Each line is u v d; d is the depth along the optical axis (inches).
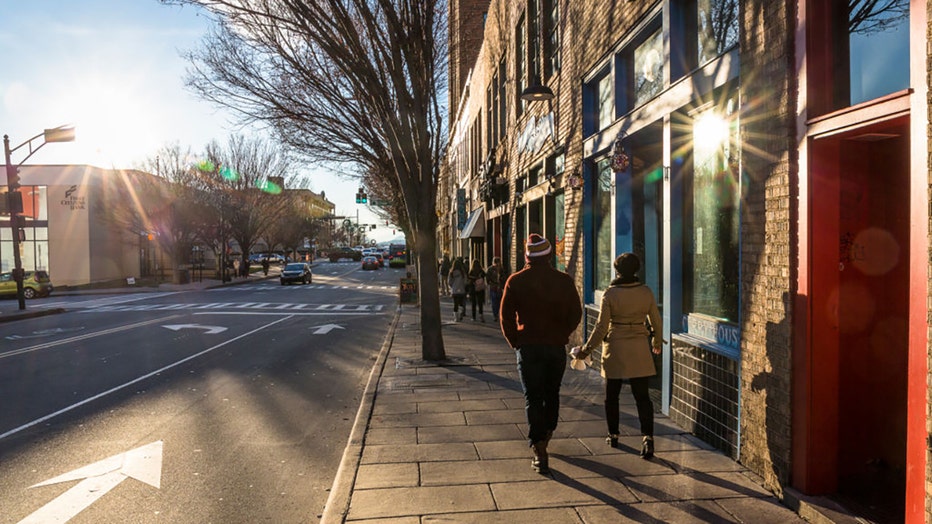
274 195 1913.1
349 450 207.6
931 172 108.6
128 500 177.3
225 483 190.5
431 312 387.2
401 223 871.7
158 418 269.1
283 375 368.5
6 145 862.5
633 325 199.2
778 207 162.7
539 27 491.5
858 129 137.5
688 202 239.8
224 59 462.3
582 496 165.5
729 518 150.7
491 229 808.9
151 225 1579.7
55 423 263.0
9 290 1181.7
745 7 179.6
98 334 588.1
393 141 388.8
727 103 207.2
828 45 152.1
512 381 322.3
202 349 478.6
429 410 261.7
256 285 1605.6
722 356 196.2
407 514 155.8
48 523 162.4
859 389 155.3
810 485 154.0
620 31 296.8
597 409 257.3
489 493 168.7
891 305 151.8
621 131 296.4
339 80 469.1
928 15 110.0
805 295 153.5
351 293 1211.2
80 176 1568.7
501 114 697.6
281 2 368.5
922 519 114.3
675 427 227.6
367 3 377.4
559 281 194.5
